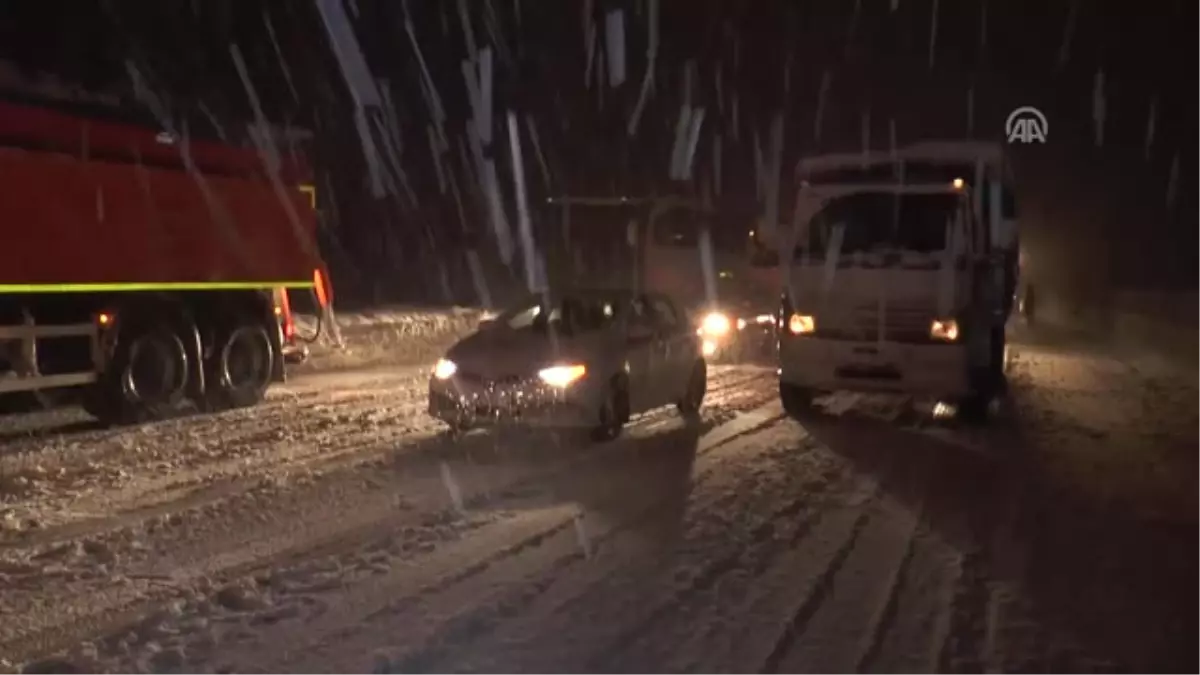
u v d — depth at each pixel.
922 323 14.38
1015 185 18.00
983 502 10.28
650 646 6.49
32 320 12.66
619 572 7.89
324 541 8.48
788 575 7.92
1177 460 12.39
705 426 14.34
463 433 13.13
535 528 9.03
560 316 13.80
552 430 13.41
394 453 12.02
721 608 7.18
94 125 13.16
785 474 11.40
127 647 6.30
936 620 7.04
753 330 23.30
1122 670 6.30
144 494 9.92
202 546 8.30
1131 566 8.29
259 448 12.19
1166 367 22.41
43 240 12.42
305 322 17.83
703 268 23.95
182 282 14.25
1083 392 18.44
